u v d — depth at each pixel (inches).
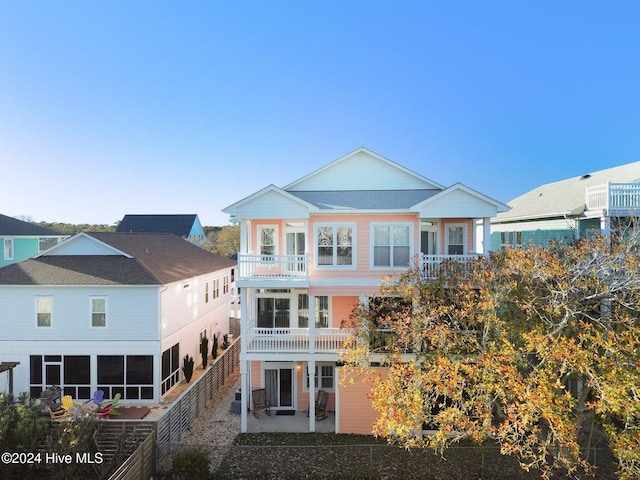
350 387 572.4
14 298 704.4
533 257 434.6
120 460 469.7
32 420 465.1
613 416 462.6
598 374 366.3
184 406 584.4
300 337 614.5
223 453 513.0
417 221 623.5
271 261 605.9
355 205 639.1
